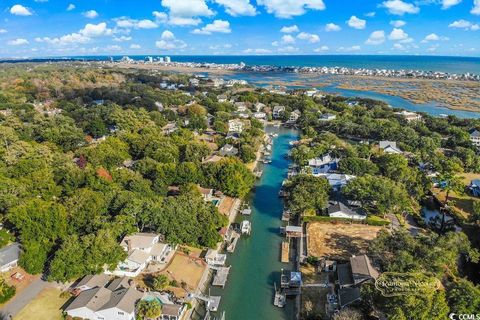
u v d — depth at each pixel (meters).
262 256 87.50
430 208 112.88
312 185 106.69
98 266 72.94
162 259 81.81
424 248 71.25
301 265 82.38
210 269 81.62
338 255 85.00
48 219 79.44
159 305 63.91
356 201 108.44
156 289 71.12
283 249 89.81
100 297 65.44
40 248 75.94
